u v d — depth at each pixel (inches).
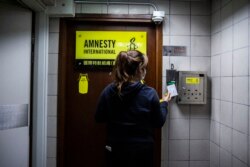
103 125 87.5
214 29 83.2
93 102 86.8
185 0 86.0
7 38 72.7
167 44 85.3
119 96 56.2
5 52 72.1
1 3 71.9
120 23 86.3
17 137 74.4
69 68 86.5
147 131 57.7
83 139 87.4
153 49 87.1
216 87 81.4
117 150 56.9
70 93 86.7
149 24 86.9
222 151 76.2
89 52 85.7
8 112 72.2
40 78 81.2
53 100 83.7
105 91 59.7
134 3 84.8
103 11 84.7
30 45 77.7
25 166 76.5
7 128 72.1
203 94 82.7
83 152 87.4
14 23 74.0
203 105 86.6
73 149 87.4
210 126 86.2
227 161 72.7
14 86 73.6
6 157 72.1
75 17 84.0
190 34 85.9
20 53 75.1
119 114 57.2
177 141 86.2
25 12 76.3
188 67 85.6
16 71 74.1
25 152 76.4
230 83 71.1
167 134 86.0
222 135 76.4
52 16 82.7
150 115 58.8
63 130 84.5
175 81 83.0
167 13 85.6
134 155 56.3
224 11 75.3
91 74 86.7
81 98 86.9
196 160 86.6
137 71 57.6
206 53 86.2
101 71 86.8
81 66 85.5
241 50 64.8
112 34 85.9
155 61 86.8
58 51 83.7
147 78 87.1
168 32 85.5
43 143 82.0
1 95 70.8
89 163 87.5
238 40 66.4
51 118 83.7
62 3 79.9
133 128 56.6
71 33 86.4
